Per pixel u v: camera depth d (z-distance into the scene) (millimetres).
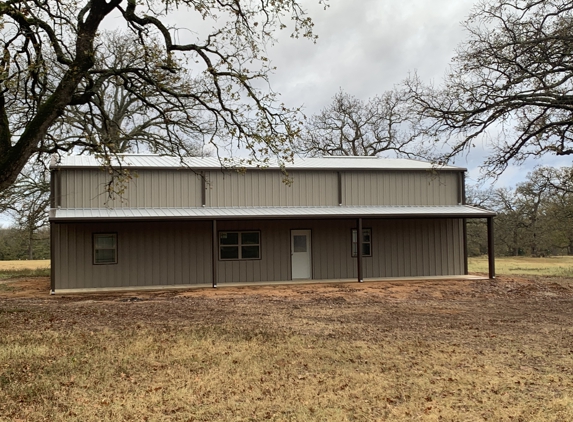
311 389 8039
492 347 10750
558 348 10664
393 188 23078
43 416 6734
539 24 15484
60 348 10055
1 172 11078
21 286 22312
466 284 20734
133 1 12938
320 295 18016
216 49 13000
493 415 7004
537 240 50375
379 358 9836
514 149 16531
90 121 14023
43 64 11680
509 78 15438
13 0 10859
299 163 23703
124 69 12883
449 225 23766
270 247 21906
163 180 20859
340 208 22062
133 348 10133
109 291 19453
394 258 23109
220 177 21391
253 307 15484
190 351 10062
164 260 20719
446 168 23484
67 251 19828
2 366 8797
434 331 12352
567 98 14383
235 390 7953
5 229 47062
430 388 8156
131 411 6992
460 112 16141
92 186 20188
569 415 6957
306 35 12805
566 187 27656
